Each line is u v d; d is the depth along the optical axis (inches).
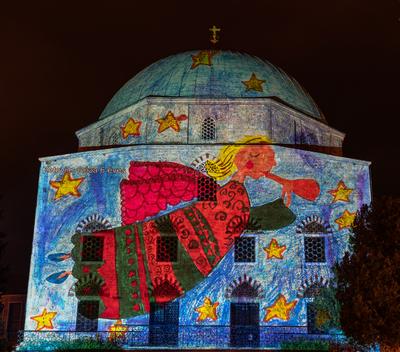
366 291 753.6
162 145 1012.5
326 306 927.7
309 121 1159.6
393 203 803.4
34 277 955.3
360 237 817.5
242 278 945.5
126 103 1196.5
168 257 959.6
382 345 745.0
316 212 979.3
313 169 1001.5
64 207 993.5
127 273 952.9
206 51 1264.8
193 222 973.2
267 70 1219.9
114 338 912.3
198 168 1000.2
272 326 917.2
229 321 925.8
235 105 1100.5
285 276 946.1
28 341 914.1
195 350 893.2
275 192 987.9
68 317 935.0
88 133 1219.9
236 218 974.4
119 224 979.3
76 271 958.4
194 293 940.0
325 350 879.1
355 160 1007.0
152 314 935.0
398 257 758.5
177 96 1109.7
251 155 1007.0
